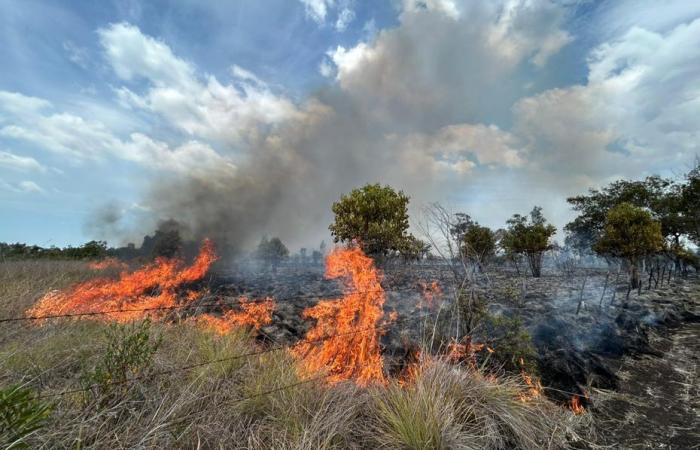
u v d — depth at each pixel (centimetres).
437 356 437
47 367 400
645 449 345
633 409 428
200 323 609
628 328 723
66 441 262
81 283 1002
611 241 1290
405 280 876
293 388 365
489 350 488
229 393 367
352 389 389
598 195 2388
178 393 346
